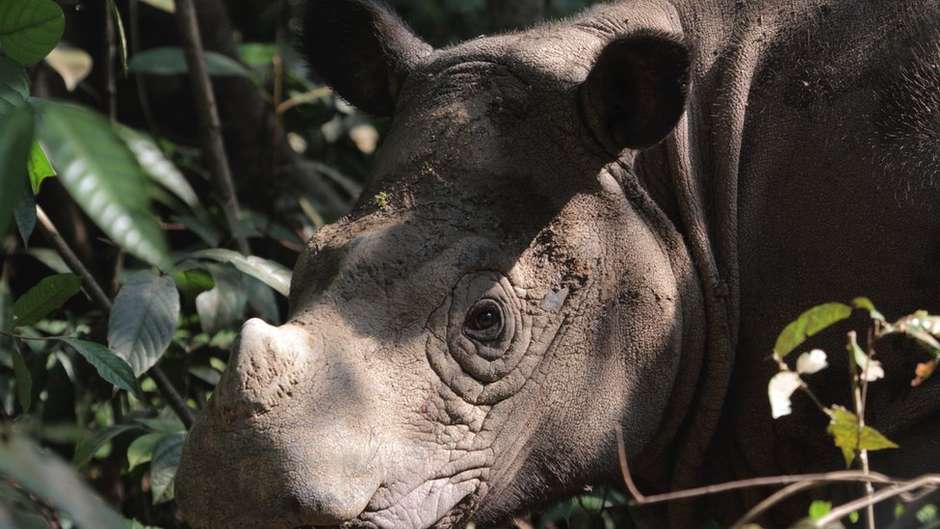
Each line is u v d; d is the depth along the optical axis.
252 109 16.95
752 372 11.34
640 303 10.64
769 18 11.46
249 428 8.72
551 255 10.17
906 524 8.38
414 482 9.39
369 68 11.55
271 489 8.64
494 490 10.20
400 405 9.36
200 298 12.92
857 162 10.93
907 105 10.91
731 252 11.13
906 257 10.84
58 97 15.70
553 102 10.30
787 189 11.15
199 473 8.80
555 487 10.58
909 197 10.79
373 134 18.98
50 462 5.50
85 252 15.30
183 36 15.12
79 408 13.18
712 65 11.42
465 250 9.77
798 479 7.62
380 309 9.45
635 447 10.86
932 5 11.14
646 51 9.98
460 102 10.30
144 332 11.31
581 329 10.35
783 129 11.23
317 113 17.73
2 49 8.66
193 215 15.41
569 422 10.43
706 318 11.12
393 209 9.88
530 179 10.15
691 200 11.07
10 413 12.45
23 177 6.05
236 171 17.06
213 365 14.12
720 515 12.21
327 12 11.45
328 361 9.03
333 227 9.95
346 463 8.82
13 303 10.84
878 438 7.87
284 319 15.49
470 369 9.77
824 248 11.02
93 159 5.87
